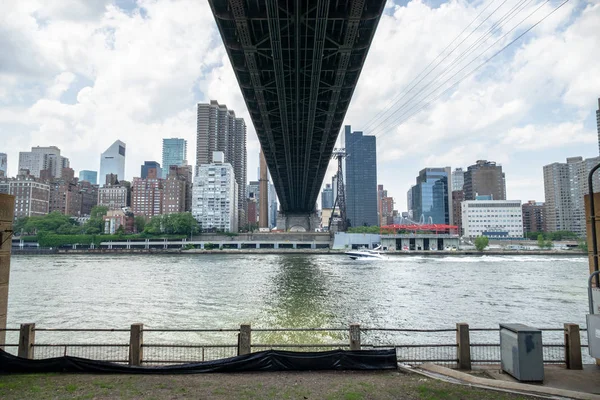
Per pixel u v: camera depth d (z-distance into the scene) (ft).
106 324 106.93
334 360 42.68
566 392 34.65
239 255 549.95
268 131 234.17
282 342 84.74
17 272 273.54
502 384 36.78
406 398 34.06
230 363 41.96
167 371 41.37
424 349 74.08
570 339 43.75
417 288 185.78
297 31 119.85
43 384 37.45
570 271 285.64
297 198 605.73
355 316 117.91
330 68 151.64
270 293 167.53
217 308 131.13
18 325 107.14
